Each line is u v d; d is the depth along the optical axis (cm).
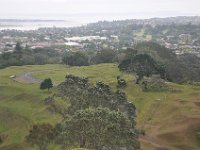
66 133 5412
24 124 9675
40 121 9469
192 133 8894
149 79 13662
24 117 10225
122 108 7719
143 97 12162
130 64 15600
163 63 18312
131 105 7988
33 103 11562
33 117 9994
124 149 5262
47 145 6925
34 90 12962
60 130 6588
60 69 18688
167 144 8456
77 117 5400
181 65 19800
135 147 5434
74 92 8281
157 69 15062
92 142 5225
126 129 5334
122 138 5225
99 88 7900
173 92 12800
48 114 9950
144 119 10081
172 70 18062
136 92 12756
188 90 13150
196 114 9944
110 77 15075
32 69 18788
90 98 7712
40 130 6712
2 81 15225
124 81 13325
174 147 8356
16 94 12794
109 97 7788
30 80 15538
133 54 17875
